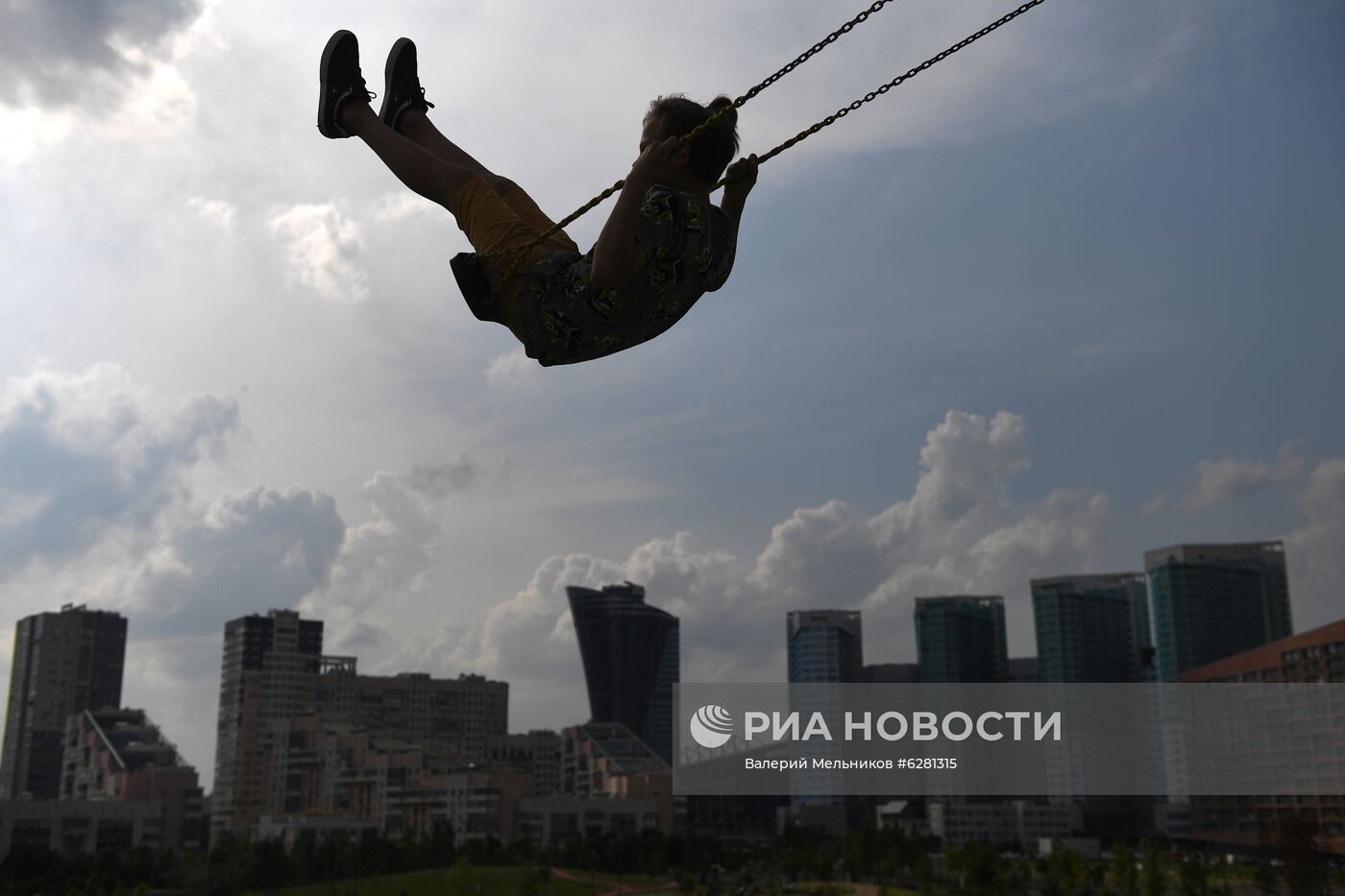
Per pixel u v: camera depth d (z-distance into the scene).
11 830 178.00
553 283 4.94
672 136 4.88
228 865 151.25
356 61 5.69
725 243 5.05
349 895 142.75
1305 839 113.19
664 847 170.00
